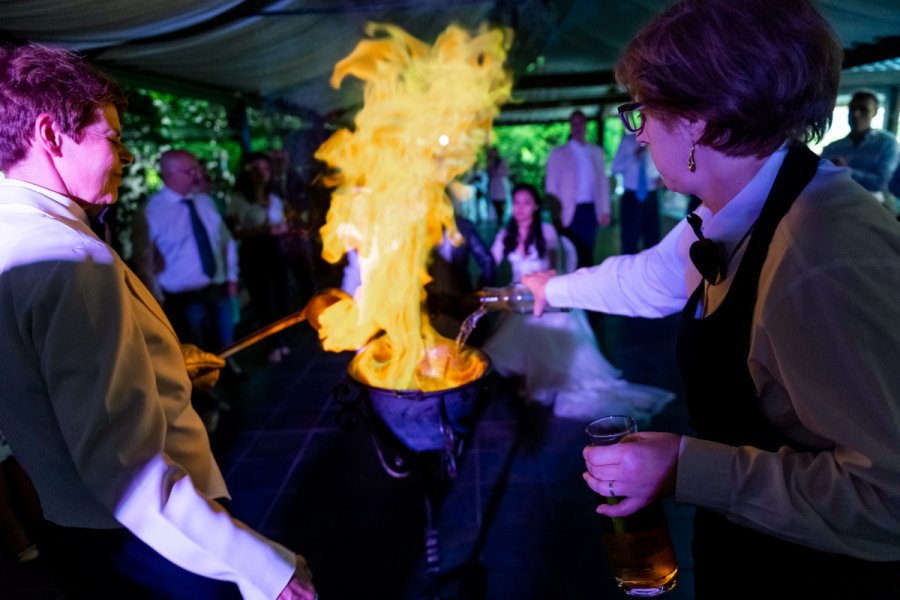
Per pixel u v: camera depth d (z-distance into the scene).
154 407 1.08
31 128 1.07
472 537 2.64
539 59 9.25
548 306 1.86
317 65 6.95
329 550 2.61
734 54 0.82
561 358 3.96
